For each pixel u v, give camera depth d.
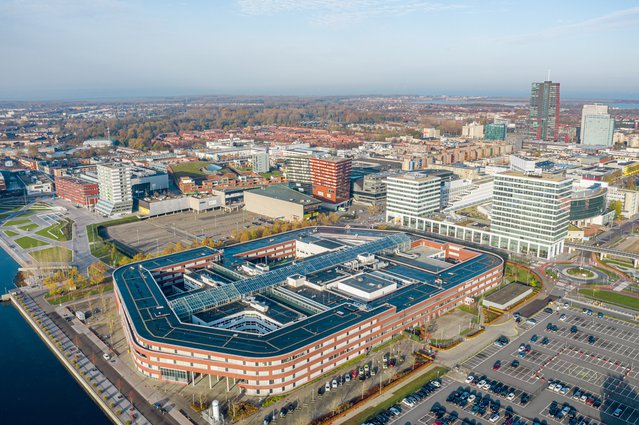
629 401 169.88
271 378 169.38
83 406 172.25
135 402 167.38
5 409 171.00
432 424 156.88
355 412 162.62
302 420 157.62
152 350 177.62
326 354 183.38
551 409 165.00
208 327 188.38
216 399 166.75
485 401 168.88
